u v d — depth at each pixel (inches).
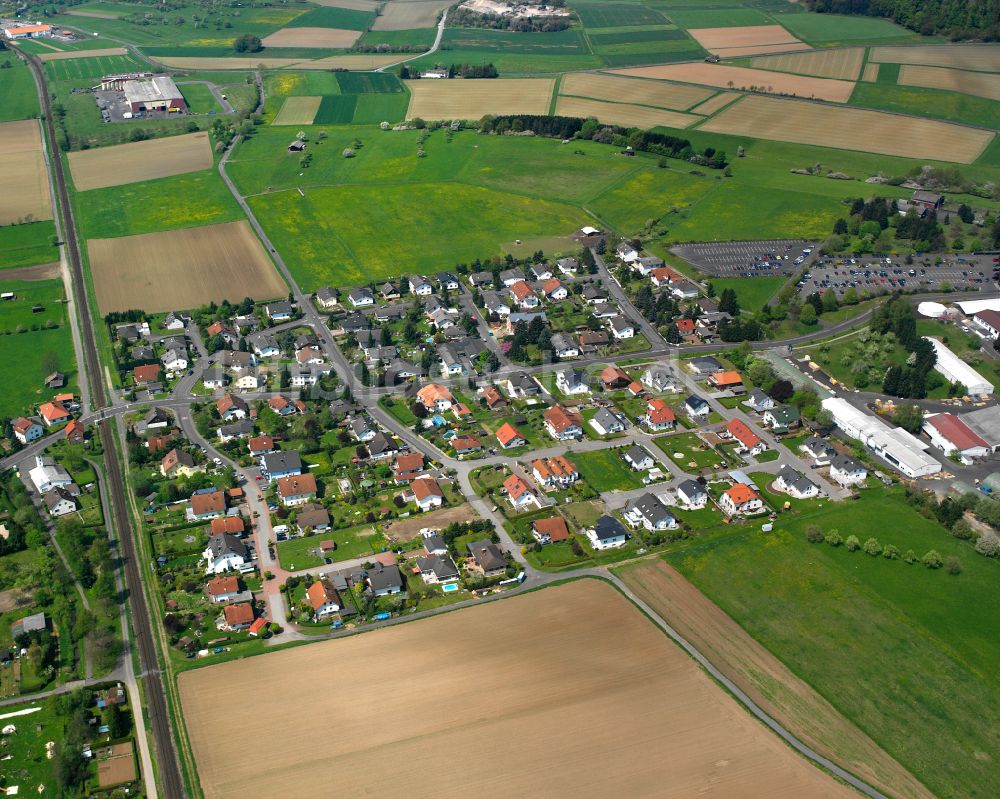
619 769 4985.2
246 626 6063.0
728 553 6707.7
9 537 6815.9
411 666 5684.1
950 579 6446.9
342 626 6048.2
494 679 5575.8
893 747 5196.9
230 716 5364.2
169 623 6013.8
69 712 5403.5
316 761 5054.1
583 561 6628.9
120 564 6668.3
